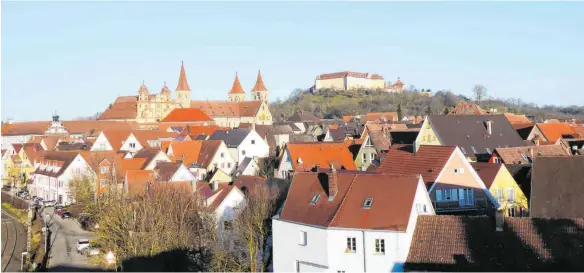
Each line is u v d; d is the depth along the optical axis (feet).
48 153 545.44
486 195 251.60
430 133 396.78
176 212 268.62
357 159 410.93
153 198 280.72
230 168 489.26
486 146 396.16
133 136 596.70
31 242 331.16
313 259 213.66
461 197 248.11
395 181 209.56
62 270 267.59
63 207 439.22
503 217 185.47
